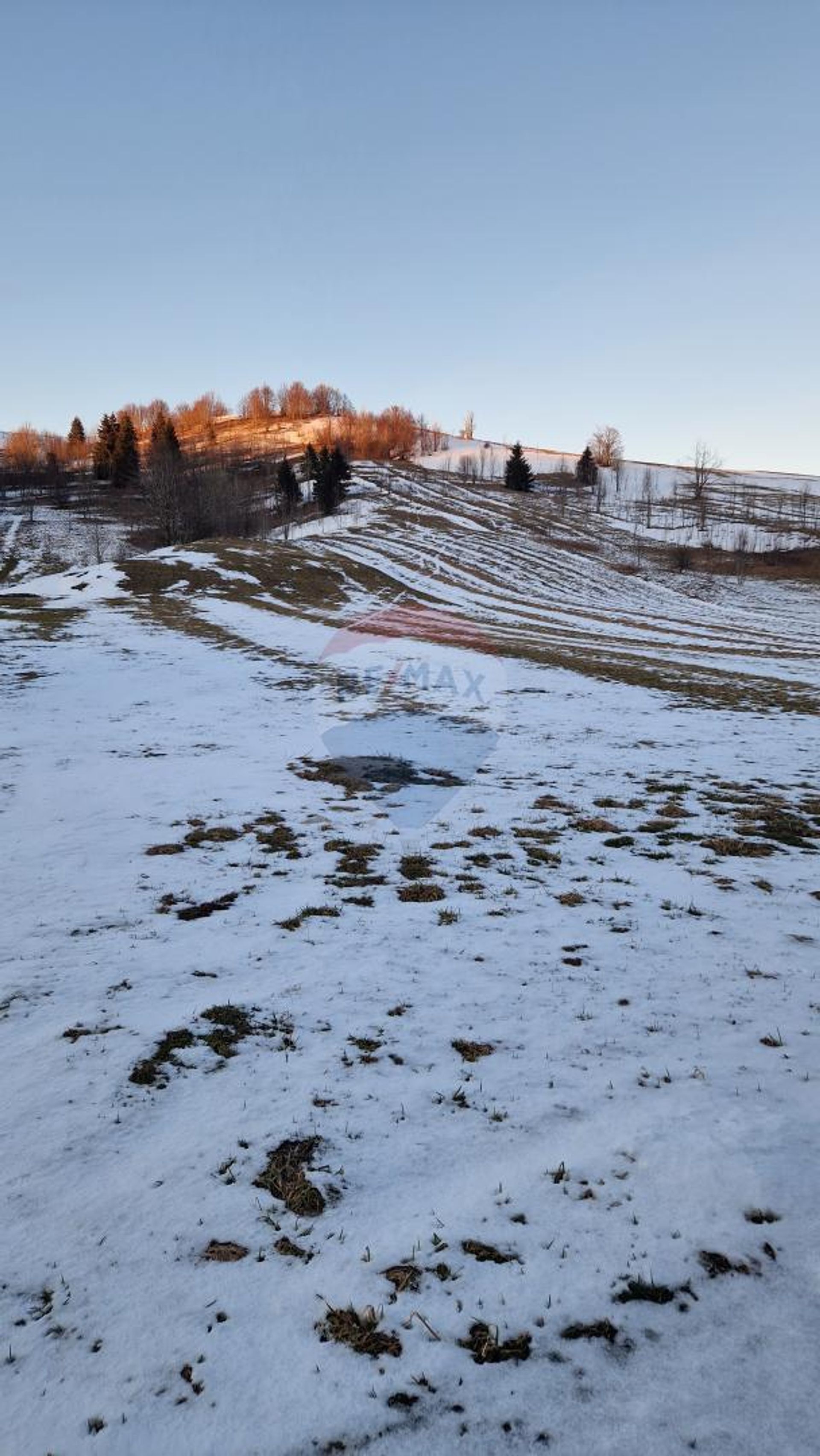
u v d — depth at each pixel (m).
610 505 97.56
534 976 4.57
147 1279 2.38
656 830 7.69
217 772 9.69
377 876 6.32
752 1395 2.00
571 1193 2.74
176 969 4.59
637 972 4.64
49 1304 2.29
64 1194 2.74
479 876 6.36
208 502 61.00
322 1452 1.87
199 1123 3.16
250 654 21.30
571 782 9.63
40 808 7.91
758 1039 3.84
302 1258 2.46
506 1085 3.44
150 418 170.38
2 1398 2.00
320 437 140.12
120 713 13.34
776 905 5.73
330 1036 3.87
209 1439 1.90
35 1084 3.41
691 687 18.28
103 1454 1.86
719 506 99.25
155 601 32.12
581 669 20.66
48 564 58.75
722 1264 2.42
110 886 5.93
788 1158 2.91
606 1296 2.30
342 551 55.41
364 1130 3.12
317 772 9.90
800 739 12.38
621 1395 2.00
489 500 92.38
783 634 39.03
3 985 4.34
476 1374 2.06
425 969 4.66
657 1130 3.09
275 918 5.40
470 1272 2.40
